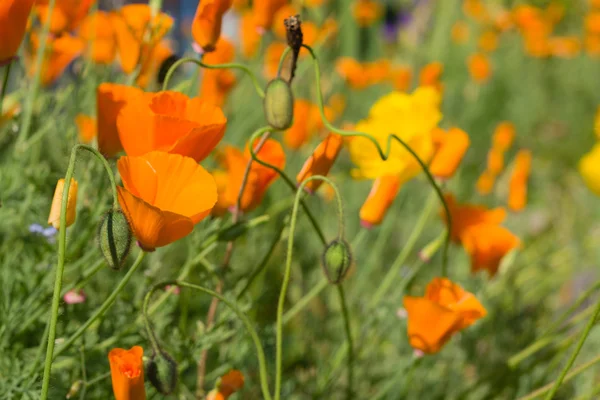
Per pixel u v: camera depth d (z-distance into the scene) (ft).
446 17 9.32
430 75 5.97
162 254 3.33
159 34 3.11
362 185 5.69
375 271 4.80
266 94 2.65
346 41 7.68
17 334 2.88
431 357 3.67
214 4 2.86
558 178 8.89
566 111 10.87
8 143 3.25
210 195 2.50
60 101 3.29
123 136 2.57
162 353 2.54
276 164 2.95
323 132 5.02
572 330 4.22
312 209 5.38
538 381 3.28
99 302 3.02
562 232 6.49
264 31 3.39
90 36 3.31
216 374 3.17
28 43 3.31
